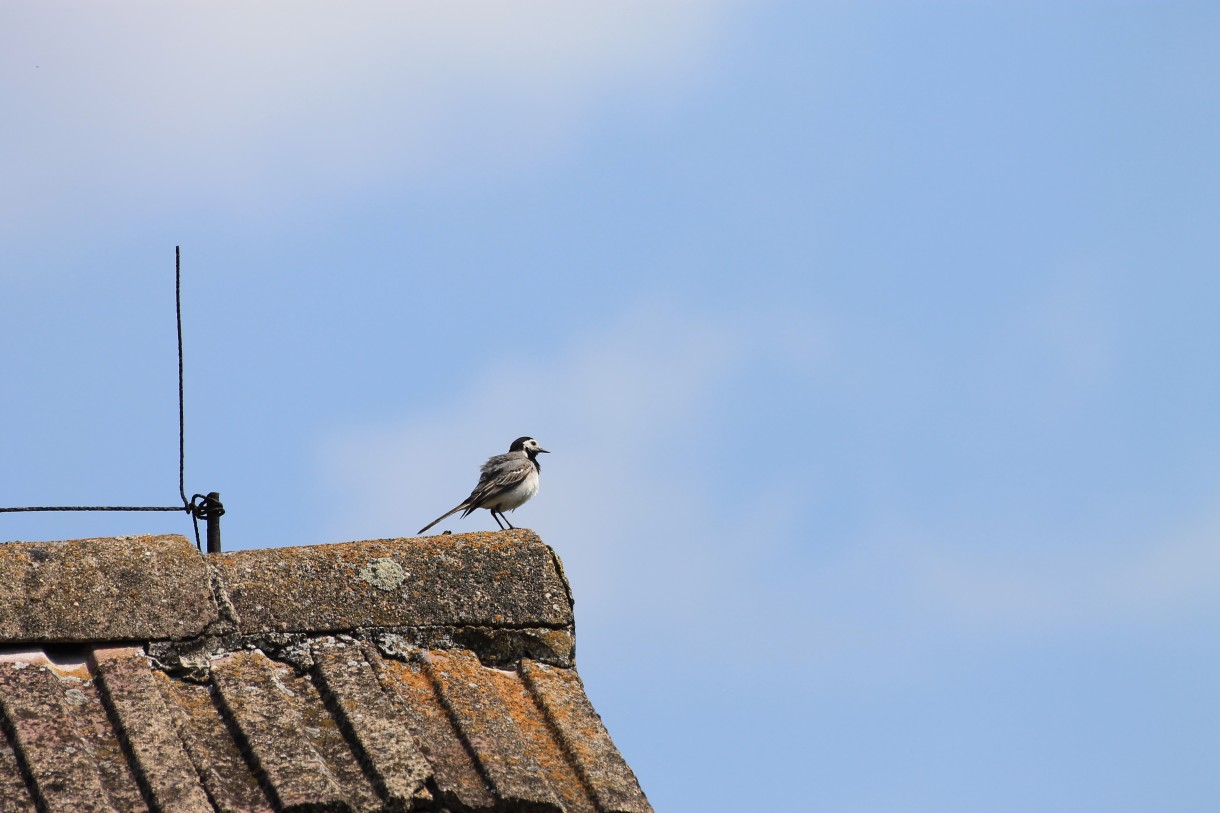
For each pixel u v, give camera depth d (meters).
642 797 10.34
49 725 9.65
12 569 10.45
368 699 10.40
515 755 10.26
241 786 9.60
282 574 11.14
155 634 10.50
